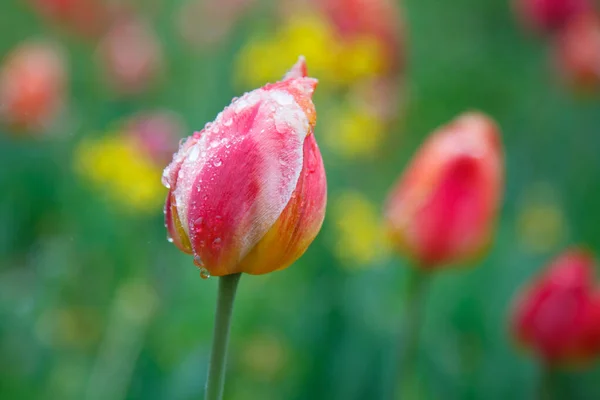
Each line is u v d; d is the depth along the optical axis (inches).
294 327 28.5
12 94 39.4
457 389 27.4
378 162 42.7
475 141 23.5
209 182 16.0
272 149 16.0
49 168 38.8
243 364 28.4
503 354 28.5
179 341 28.9
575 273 24.7
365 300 28.3
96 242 33.9
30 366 27.2
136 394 25.4
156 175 32.3
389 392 25.8
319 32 35.2
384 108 40.6
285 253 16.2
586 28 51.1
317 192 16.3
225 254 16.1
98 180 31.5
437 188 23.5
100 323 30.7
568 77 51.1
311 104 16.3
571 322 24.7
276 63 34.9
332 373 26.5
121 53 45.9
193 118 42.3
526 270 31.3
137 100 47.6
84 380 27.7
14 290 31.0
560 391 29.6
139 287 28.8
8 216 35.5
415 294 24.4
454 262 24.1
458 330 30.5
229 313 16.3
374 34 39.1
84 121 45.8
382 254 31.0
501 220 41.0
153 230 33.4
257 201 16.0
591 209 45.0
